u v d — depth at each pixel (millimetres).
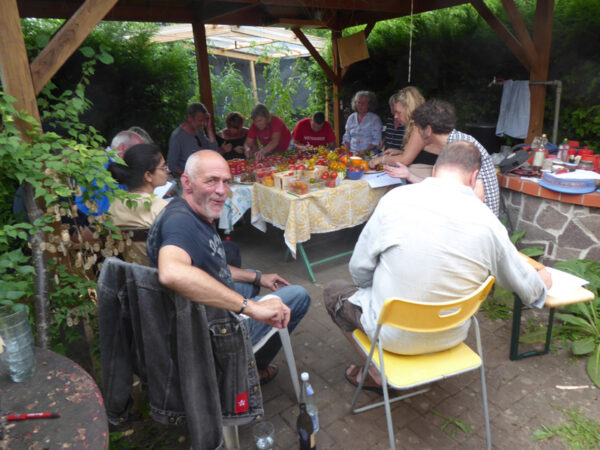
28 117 1927
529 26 5270
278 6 6160
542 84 4199
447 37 5930
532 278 1939
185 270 1410
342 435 2143
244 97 10648
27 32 5438
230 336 1607
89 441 1127
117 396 1723
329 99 7867
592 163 3453
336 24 6887
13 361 1351
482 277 1790
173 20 6098
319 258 4359
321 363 2707
